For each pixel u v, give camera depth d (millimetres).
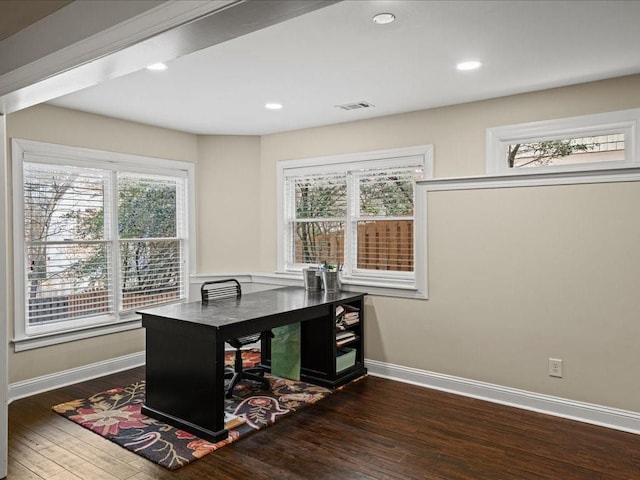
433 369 3982
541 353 3459
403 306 4141
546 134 3496
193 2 1467
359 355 4309
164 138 4773
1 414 2523
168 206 4898
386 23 2352
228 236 5160
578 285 3309
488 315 3691
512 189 3557
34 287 3814
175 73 3105
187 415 3090
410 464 2684
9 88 2209
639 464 2691
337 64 2947
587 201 3262
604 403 3225
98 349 4219
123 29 1682
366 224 4520
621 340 3164
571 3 2143
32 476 2547
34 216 3803
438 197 3912
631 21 2336
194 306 3633
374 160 4391
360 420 3291
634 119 3166
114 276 4367
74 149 4008
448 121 3947
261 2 1353
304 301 3879
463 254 3801
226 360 4754
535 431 3121
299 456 2773
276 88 3451
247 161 5164
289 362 4109
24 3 1920
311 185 4891
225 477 2543
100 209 4289
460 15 2268
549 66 2990
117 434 3031
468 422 3264
